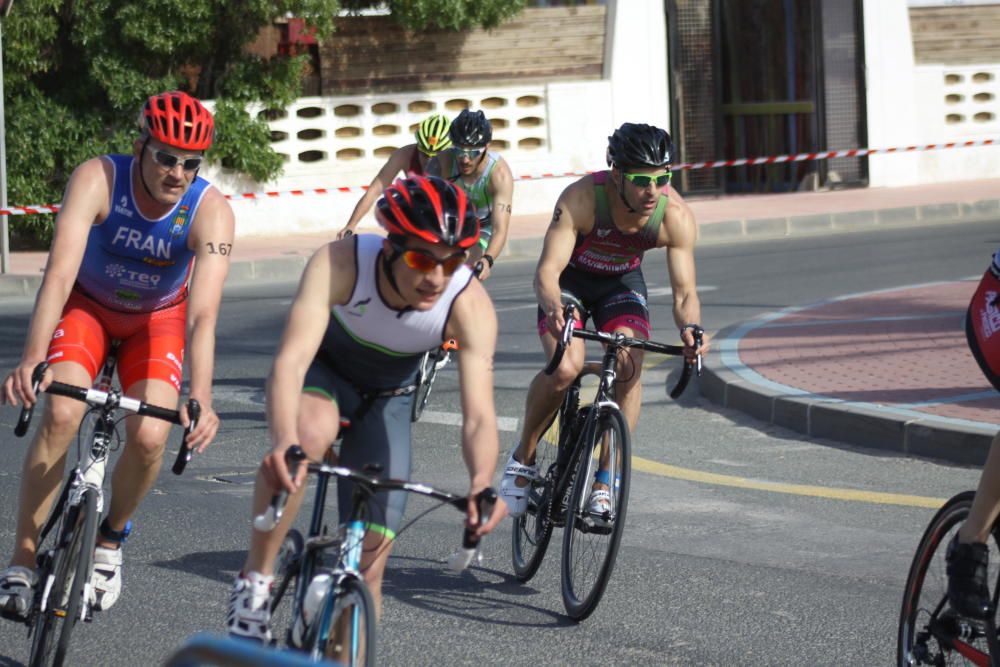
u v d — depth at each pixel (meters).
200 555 12.20
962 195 44.06
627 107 45.38
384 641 10.02
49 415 8.93
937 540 8.49
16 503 13.93
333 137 41.88
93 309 9.45
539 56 44.66
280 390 7.31
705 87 47.56
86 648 9.80
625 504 10.33
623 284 12.19
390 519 7.70
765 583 11.39
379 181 18.47
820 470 15.30
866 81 47.56
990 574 7.98
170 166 8.82
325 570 7.36
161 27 36.72
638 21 45.38
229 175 40.38
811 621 10.45
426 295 7.36
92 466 8.98
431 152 18.12
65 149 37.41
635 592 11.19
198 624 10.36
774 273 31.20
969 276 29.25
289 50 41.78
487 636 10.16
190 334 8.73
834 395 17.52
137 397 9.12
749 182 49.09
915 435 15.64
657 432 17.50
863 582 11.41
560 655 9.76
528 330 24.88
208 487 14.84
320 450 7.71
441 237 7.07
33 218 37.00
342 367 8.02
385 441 8.01
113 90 37.31
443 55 43.56
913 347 20.83
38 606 8.86
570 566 10.85
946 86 48.75
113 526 9.29
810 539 12.70
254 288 32.28
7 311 28.83
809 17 47.59
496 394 19.72
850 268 31.52
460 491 14.79
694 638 10.10
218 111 38.97
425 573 11.85
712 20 47.25
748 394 18.22
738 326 23.55
